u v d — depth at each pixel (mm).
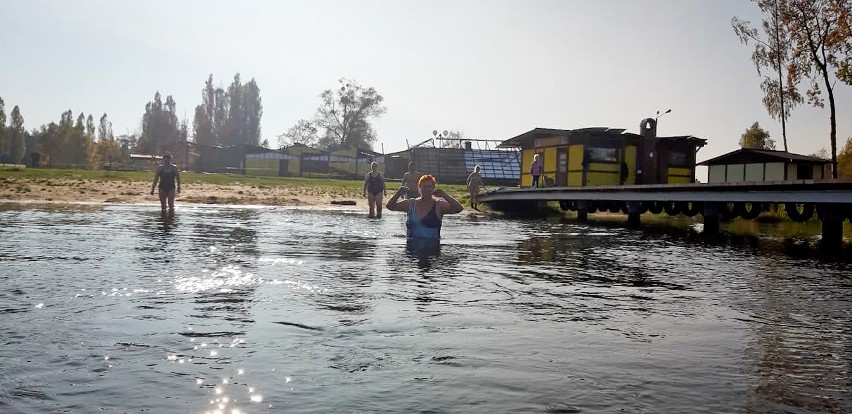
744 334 4320
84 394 2881
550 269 7637
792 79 33750
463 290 5824
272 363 3396
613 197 22047
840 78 30672
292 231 12570
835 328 4570
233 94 138000
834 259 10109
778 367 3527
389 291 5637
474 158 75812
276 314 4566
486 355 3631
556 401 2906
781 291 6340
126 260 7246
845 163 37906
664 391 3078
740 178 33219
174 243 9398
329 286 5809
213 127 136000
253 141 138500
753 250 11688
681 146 34094
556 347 3848
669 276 7332
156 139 128625
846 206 13344
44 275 6008
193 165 87750
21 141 122688
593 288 6207
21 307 4582
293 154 79562
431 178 10641
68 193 26812
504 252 9578
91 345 3660
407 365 3406
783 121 37000
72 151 105562
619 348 3865
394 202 10852
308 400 2859
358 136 110062
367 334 4047
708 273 7742
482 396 2953
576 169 33312
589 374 3322
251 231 12320
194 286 5621
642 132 33062
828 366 3566
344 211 24344
